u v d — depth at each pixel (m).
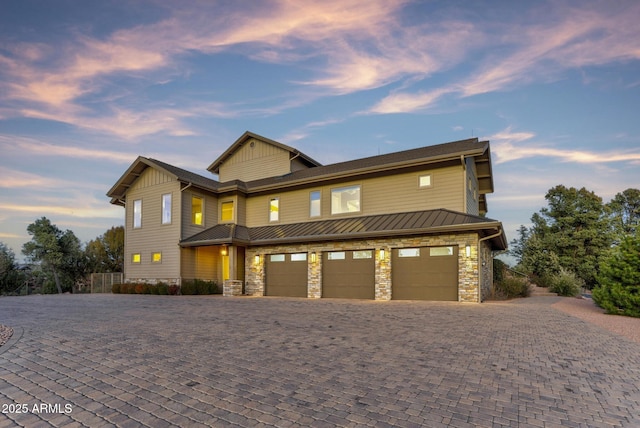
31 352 5.57
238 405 3.61
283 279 16.91
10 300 14.59
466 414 3.40
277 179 20.20
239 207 20.16
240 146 23.19
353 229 15.06
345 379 4.36
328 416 3.35
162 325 7.91
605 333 7.57
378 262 14.49
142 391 4.00
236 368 4.79
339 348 5.84
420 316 9.24
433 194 15.34
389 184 16.36
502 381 4.32
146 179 20.06
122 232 32.44
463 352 5.62
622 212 33.53
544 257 27.06
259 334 6.94
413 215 15.11
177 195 18.64
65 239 31.16
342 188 17.61
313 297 15.78
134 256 20.12
